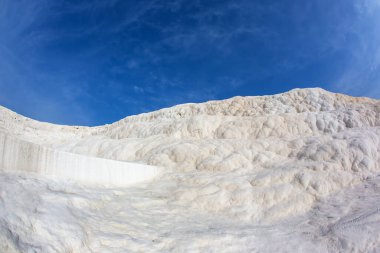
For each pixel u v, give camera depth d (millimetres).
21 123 27391
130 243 6633
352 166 10938
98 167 9344
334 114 14727
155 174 12492
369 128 13234
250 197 9977
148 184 11430
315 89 17891
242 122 15438
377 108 15109
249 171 11992
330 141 12016
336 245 6828
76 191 7734
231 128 15227
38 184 6723
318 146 12086
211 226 8367
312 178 10297
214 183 10898
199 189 10523
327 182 10133
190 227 8148
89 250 5844
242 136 14805
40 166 7309
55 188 7078
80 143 18531
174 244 7047
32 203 5863
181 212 9273
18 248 4742
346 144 11711
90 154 16766
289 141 13289
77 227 6102
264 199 9812
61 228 5742
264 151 13016
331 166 10812
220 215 9320
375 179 10195
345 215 8281
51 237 5375
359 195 9438
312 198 9711
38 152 7234
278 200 9703
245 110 17609
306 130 14203
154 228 7762
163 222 8305
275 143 13320
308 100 17203
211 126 15797
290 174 10734
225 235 7582
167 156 13836
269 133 14477
